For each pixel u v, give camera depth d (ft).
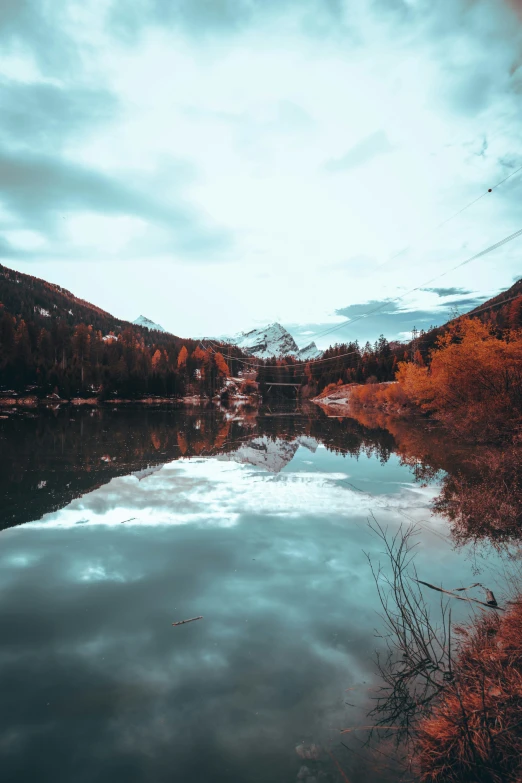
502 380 72.43
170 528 27.17
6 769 9.99
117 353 328.29
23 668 13.69
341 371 395.55
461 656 13.78
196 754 10.47
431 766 9.86
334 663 13.98
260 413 166.30
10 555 22.93
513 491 31.32
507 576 19.98
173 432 86.12
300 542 24.76
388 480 40.73
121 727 11.33
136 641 15.23
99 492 35.81
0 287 546.67
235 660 14.15
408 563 21.63
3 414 130.31
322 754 10.41
